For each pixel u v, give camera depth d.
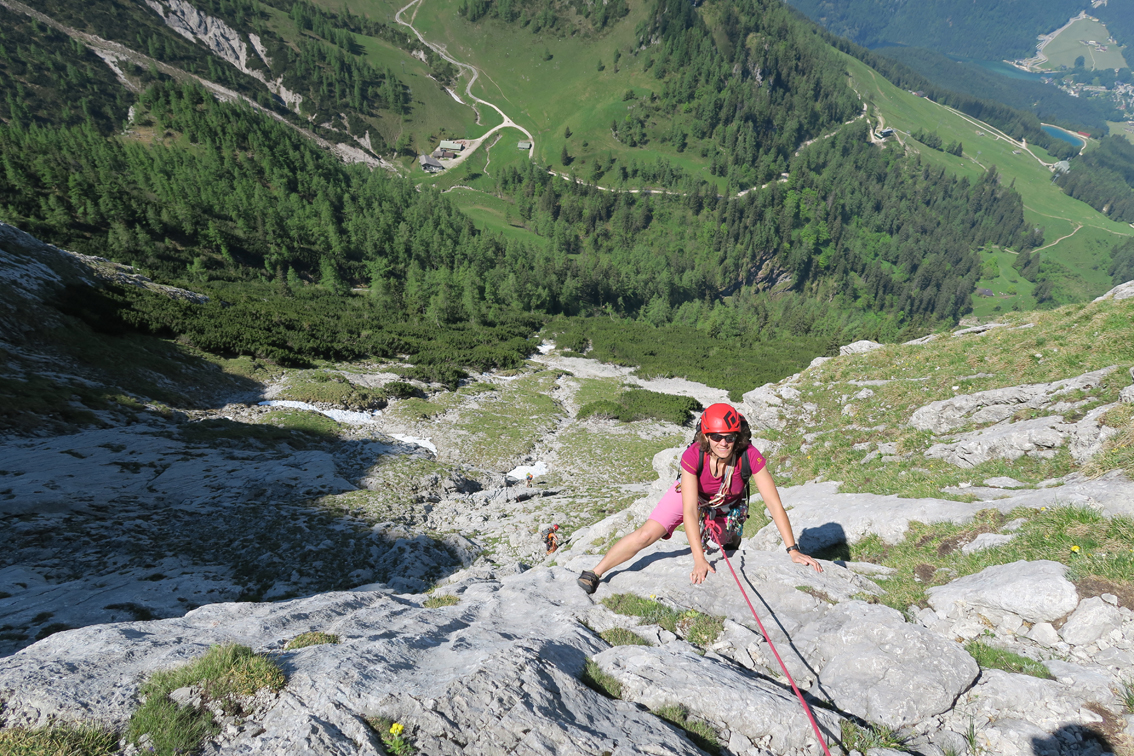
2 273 55.41
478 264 192.88
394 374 77.62
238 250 160.00
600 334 132.25
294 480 33.19
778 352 130.12
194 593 17.81
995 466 10.82
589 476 50.22
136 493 28.50
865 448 16.81
